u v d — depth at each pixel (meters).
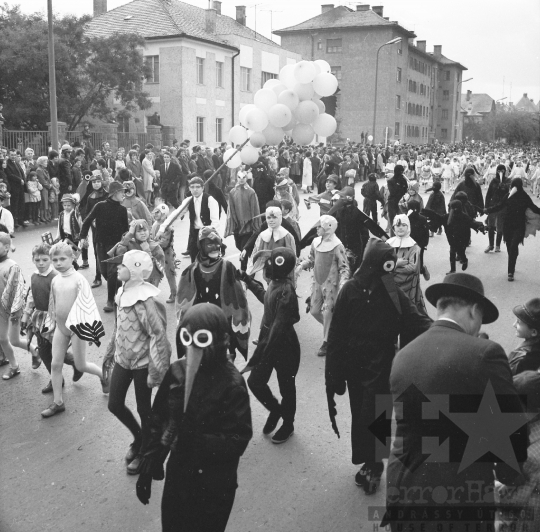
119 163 20.27
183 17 39.38
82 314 5.38
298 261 7.86
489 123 100.00
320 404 5.93
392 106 65.69
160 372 4.49
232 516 4.09
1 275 6.29
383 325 4.14
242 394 3.20
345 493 4.38
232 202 10.64
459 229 11.26
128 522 4.05
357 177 32.75
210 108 38.50
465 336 2.81
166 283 10.76
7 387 6.32
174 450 3.22
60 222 10.77
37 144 22.78
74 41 30.22
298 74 9.43
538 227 10.80
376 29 64.31
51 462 4.82
